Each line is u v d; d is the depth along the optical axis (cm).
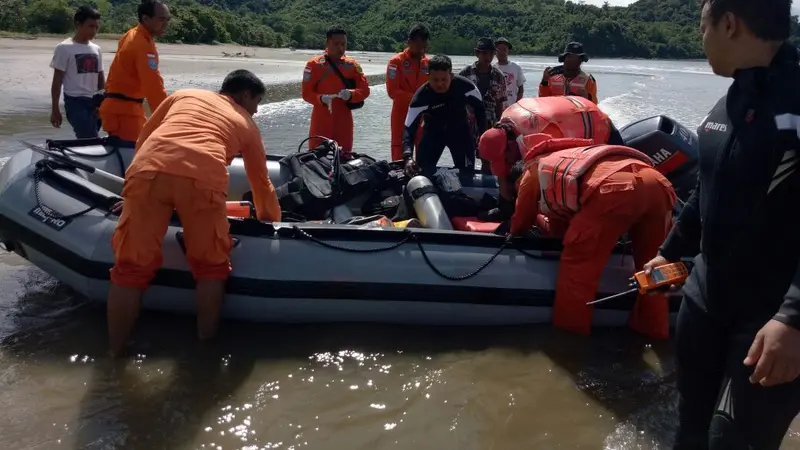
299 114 1311
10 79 1538
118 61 560
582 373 349
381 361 354
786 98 175
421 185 464
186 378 329
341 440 285
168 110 359
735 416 195
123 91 566
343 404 313
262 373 337
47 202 403
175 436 282
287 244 378
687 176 433
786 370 163
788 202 180
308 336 377
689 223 235
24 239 402
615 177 339
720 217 191
